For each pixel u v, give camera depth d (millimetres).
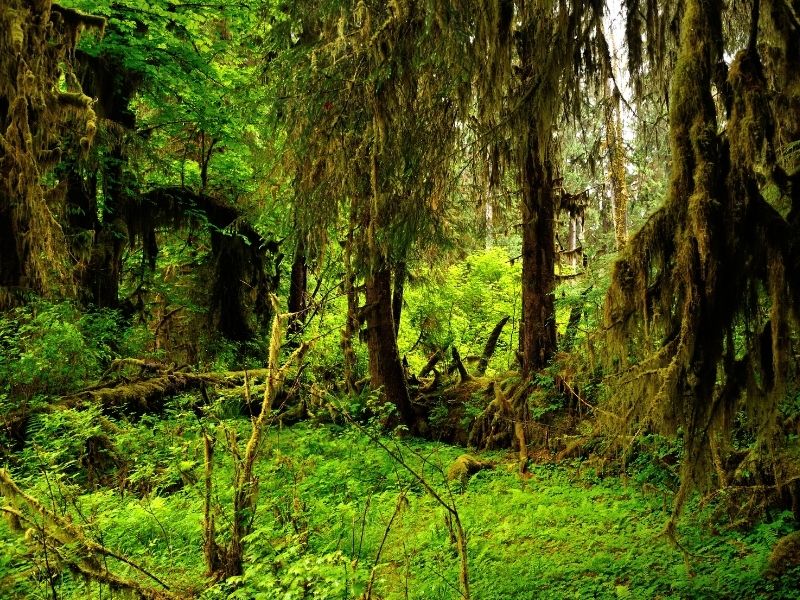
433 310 14812
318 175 7891
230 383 11125
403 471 7812
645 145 7754
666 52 6254
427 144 6785
